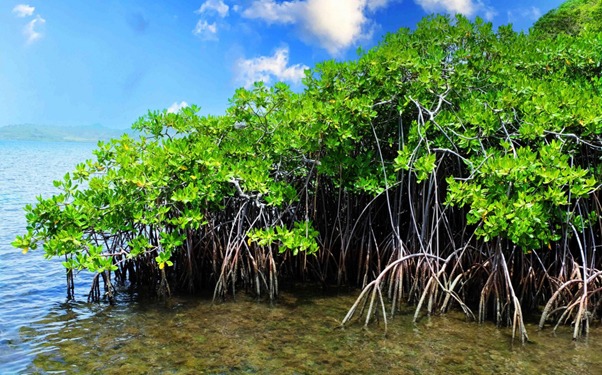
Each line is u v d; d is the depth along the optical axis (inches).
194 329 307.7
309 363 257.3
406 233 410.3
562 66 429.1
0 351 269.6
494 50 420.8
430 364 255.6
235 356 265.6
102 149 382.0
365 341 287.6
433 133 385.1
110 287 362.0
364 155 410.3
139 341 287.0
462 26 418.9
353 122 383.2
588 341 286.0
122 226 344.8
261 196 382.0
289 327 311.6
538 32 499.8
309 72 422.0
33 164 2322.8
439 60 372.2
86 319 325.7
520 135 331.3
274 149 399.5
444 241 387.2
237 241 378.0
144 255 389.1
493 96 369.4
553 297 303.3
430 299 332.5
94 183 341.1
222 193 380.2
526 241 296.2
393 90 382.6
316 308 351.3
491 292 324.8
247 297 377.7
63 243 323.3
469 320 323.0
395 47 409.7
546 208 312.8
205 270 402.0
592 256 323.3
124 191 349.7
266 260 389.7
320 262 417.7
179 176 354.6
